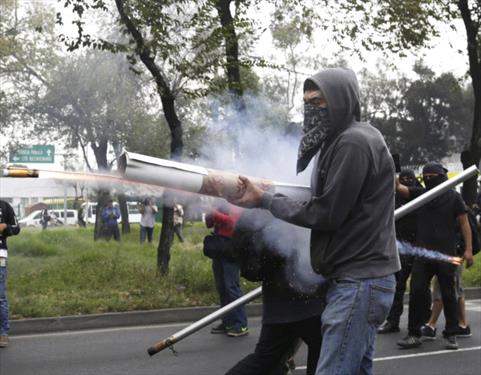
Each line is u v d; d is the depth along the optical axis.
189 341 8.31
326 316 3.32
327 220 3.21
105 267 12.57
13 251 15.86
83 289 11.10
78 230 23.62
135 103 17.17
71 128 19.81
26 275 12.12
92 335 8.98
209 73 11.02
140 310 10.01
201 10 10.69
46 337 8.84
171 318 10.01
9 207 8.07
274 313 4.05
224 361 7.28
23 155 21.36
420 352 7.64
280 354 4.13
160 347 4.14
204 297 10.67
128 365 7.16
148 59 10.89
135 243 20.20
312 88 3.44
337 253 3.30
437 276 7.83
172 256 14.91
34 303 9.77
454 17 13.80
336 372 3.25
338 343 3.26
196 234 18.58
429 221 7.78
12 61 21.05
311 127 3.42
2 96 21.42
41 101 20.47
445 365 7.04
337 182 3.20
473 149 15.55
